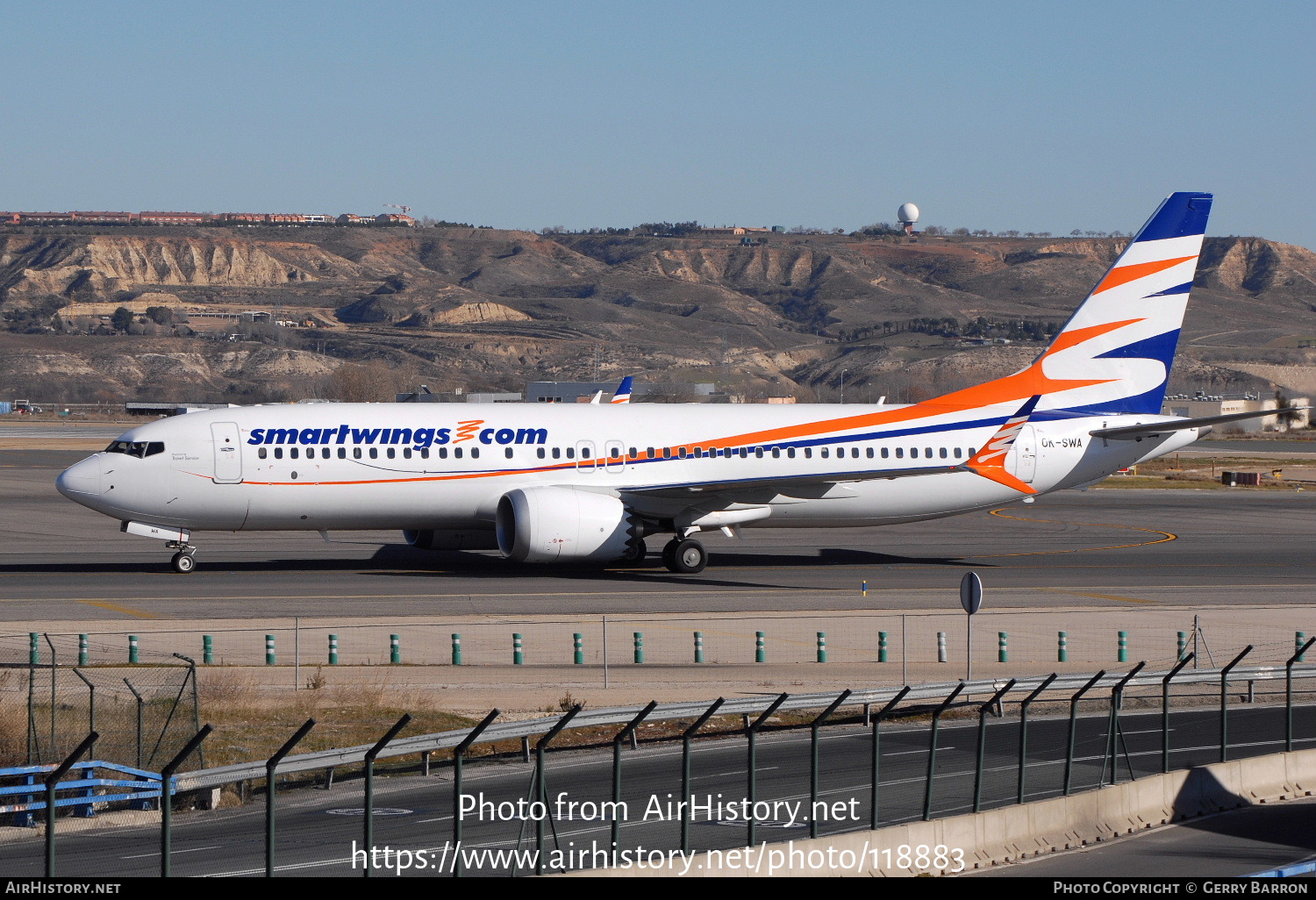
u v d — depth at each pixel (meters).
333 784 60.00
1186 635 100.00
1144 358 145.50
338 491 125.81
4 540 154.88
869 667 87.75
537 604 109.56
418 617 102.44
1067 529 185.88
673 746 67.56
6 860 48.09
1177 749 67.94
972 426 141.62
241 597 110.88
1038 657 92.44
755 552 153.62
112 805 56.25
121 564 133.50
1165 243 144.38
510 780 60.44
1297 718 76.38
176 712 67.31
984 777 61.16
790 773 61.88
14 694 71.38
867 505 139.25
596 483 131.50
